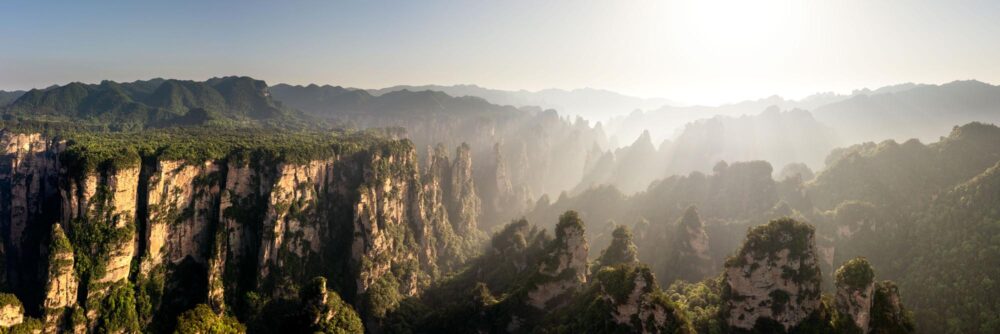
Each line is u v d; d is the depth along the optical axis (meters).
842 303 74.38
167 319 114.81
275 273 127.12
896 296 72.25
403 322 129.88
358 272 136.25
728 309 82.00
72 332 102.81
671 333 71.25
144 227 115.88
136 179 115.00
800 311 76.88
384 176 158.25
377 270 140.00
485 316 114.31
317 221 141.75
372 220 143.25
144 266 114.12
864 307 71.69
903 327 70.00
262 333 118.88
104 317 106.06
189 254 123.25
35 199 143.00
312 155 144.00
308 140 188.50
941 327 98.75
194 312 102.31
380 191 154.50
